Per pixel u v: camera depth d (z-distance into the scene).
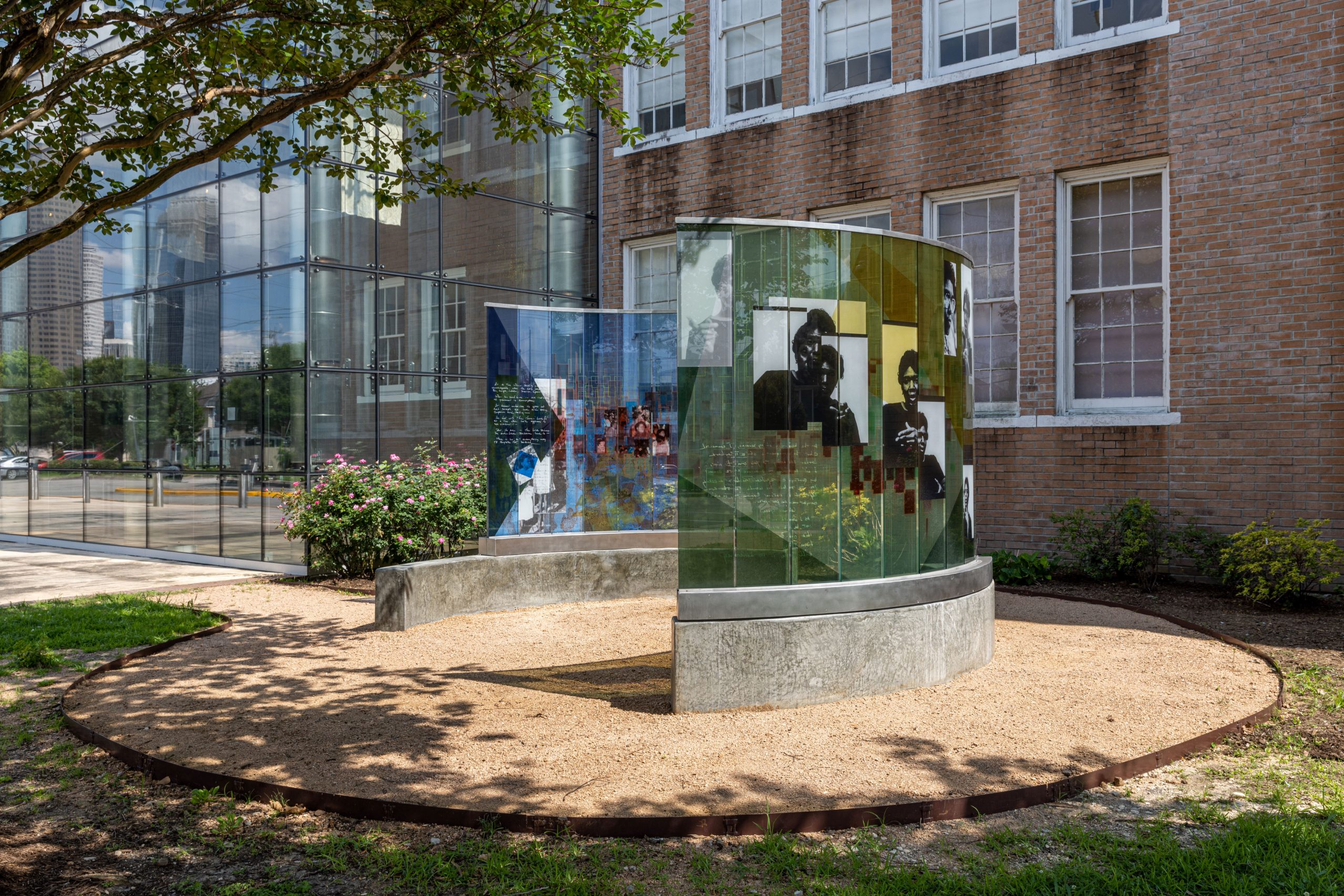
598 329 10.00
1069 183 11.41
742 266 5.76
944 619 6.20
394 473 11.72
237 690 6.20
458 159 13.53
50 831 4.12
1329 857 3.58
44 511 15.95
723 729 5.18
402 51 6.03
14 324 16.58
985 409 11.98
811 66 13.34
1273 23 9.89
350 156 12.14
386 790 4.33
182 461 13.33
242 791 4.44
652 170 14.90
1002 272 11.86
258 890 3.52
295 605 9.53
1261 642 7.43
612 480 10.09
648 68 15.20
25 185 6.29
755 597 5.59
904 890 3.40
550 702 5.83
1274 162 9.89
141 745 5.06
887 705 5.64
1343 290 9.49
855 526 6.06
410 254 12.86
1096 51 11.00
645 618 8.85
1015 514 11.52
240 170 12.54
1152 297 10.85
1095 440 10.93
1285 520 9.77
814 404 5.93
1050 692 5.89
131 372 14.24
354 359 12.13
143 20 5.82
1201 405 10.30
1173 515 10.44
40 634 7.97
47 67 6.41
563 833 3.92
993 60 11.89
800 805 4.10
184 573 12.03
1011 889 3.39
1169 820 4.05
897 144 12.48
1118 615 8.59
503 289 14.13
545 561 9.57
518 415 9.57
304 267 11.67
